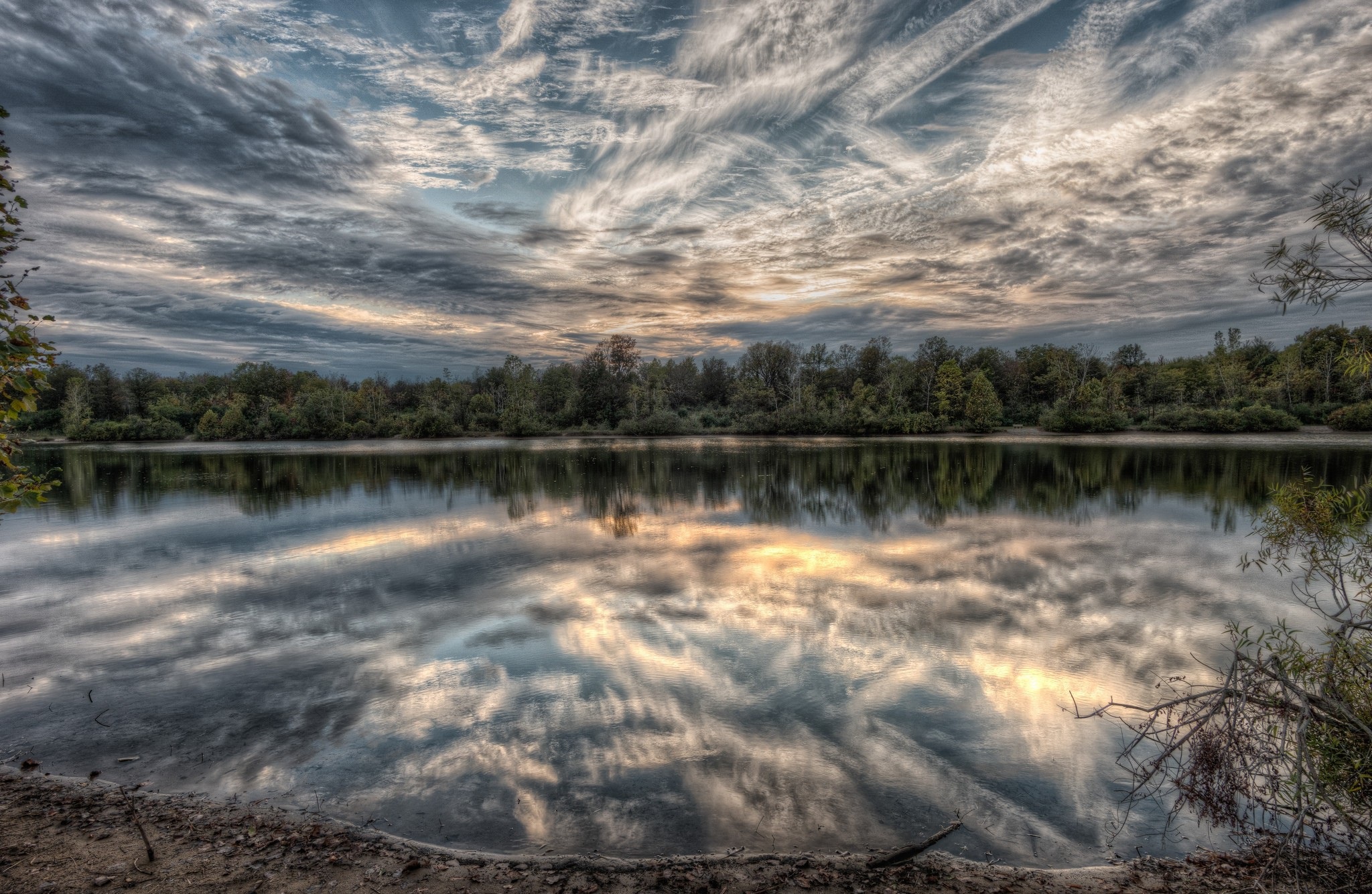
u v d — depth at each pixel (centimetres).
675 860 522
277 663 985
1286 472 3219
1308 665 483
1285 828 561
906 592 1339
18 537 1980
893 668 945
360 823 575
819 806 607
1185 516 2170
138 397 9094
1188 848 544
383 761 691
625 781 651
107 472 3884
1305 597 1273
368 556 1686
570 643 1054
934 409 7681
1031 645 1040
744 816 592
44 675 946
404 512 2381
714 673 930
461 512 2375
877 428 6950
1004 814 595
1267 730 478
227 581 1457
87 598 1334
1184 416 6278
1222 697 485
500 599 1305
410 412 9119
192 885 466
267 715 808
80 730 769
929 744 727
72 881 467
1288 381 6519
